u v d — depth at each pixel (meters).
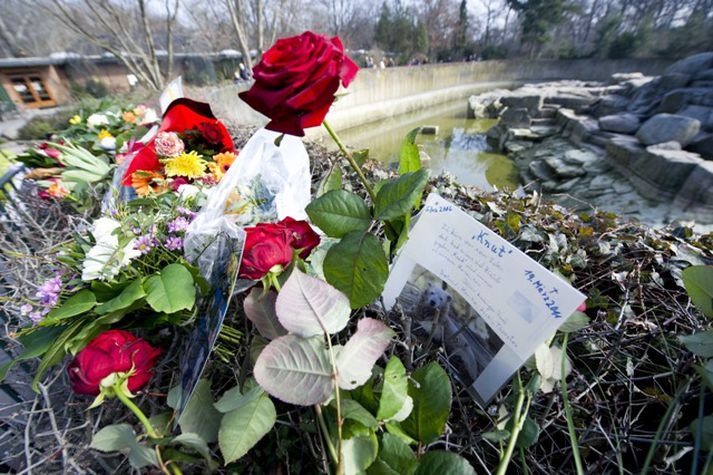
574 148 7.44
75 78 9.38
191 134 0.94
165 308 0.39
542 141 8.68
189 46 10.55
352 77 0.36
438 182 1.02
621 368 0.50
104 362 0.34
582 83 14.24
